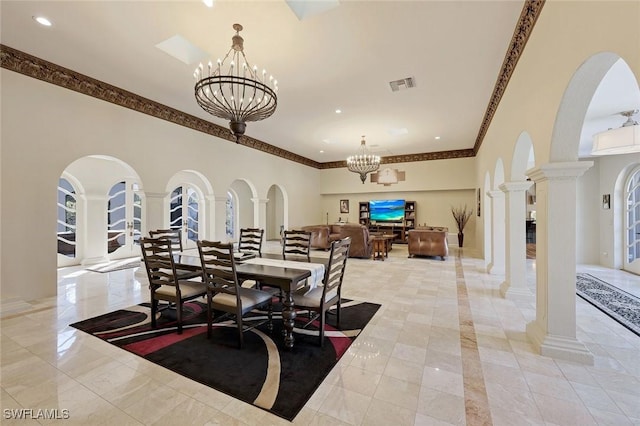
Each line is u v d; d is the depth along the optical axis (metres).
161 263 2.84
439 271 5.57
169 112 5.28
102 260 6.57
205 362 2.25
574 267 2.25
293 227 9.57
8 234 3.45
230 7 2.60
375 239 6.94
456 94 4.58
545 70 2.26
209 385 1.95
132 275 5.19
